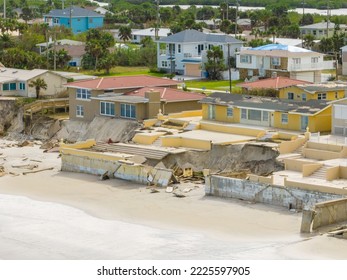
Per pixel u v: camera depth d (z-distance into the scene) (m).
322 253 79.56
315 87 145.38
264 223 91.75
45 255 82.25
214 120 136.38
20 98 159.62
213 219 94.25
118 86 147.00
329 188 93.62
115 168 115.50
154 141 125.62
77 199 105.75
